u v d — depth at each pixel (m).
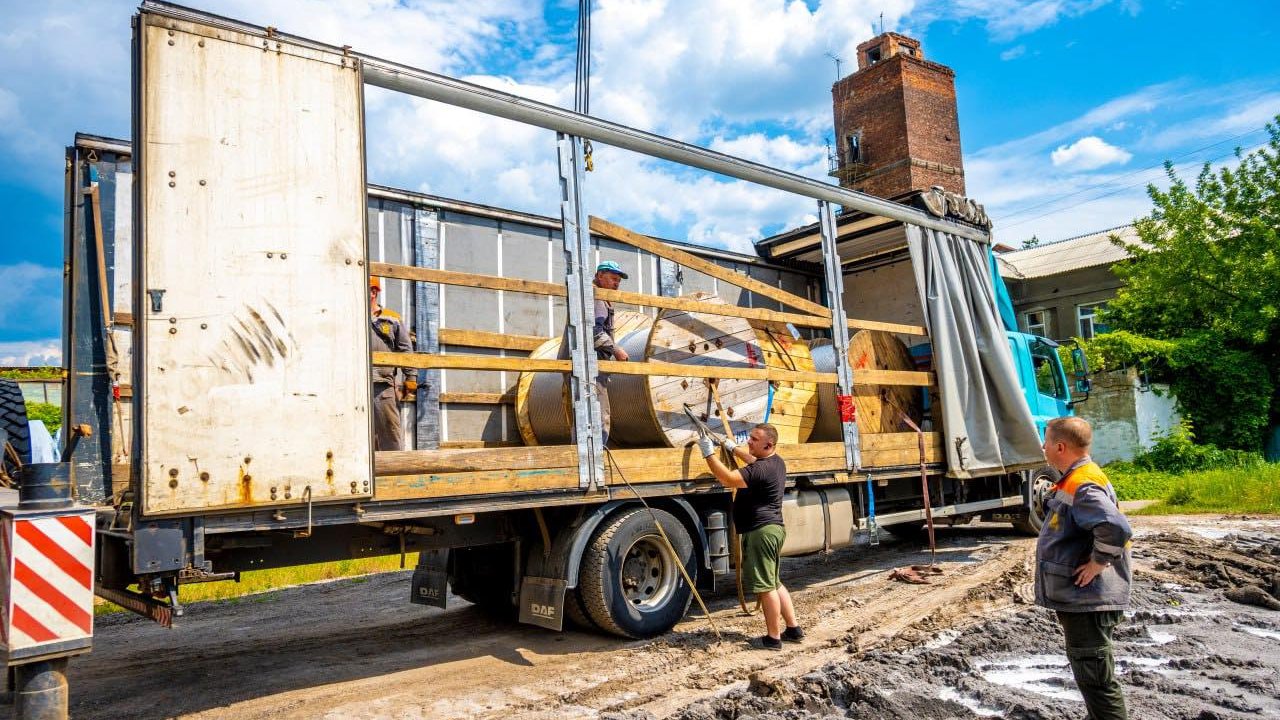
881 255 10.65
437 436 7.30
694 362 7.00
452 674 5.45
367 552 5.20
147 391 4.00
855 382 8.01
